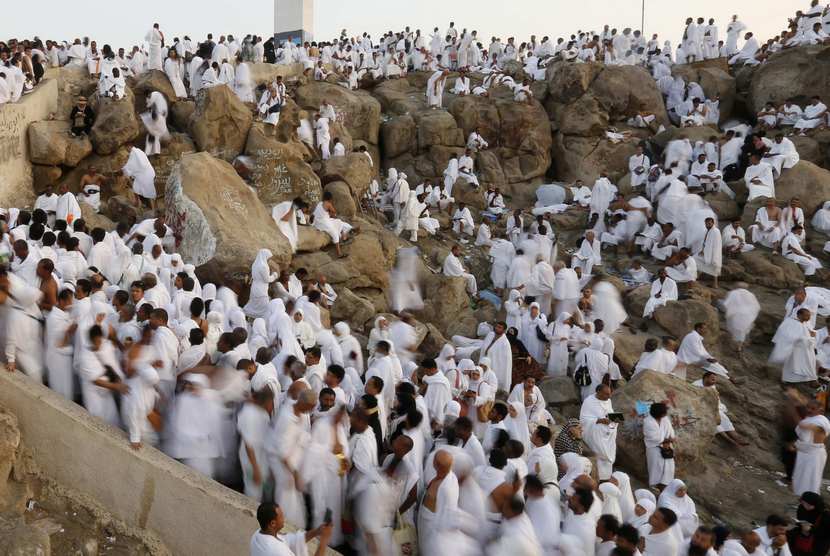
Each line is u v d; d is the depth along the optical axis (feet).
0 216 37.63
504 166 76.95
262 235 43.65
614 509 24.61
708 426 36.32
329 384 24.04
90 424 22.49
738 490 35.73
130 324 24.91
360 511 21.29
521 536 19.21
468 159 70.95
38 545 18.79
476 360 41.91
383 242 53.11
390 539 21.24
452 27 99.25
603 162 77.36
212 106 54.54
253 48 78.23
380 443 23.95
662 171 67.05
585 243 59.16
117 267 35.22
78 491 22.70
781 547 25.49
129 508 21.99
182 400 22.63
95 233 36.11
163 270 35.55
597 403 32.58
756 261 56.39
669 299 49.70
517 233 61.21
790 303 48.42
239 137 55.62
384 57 87.45
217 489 21.07
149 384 22.49
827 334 46.42
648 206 61.77
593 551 21.26
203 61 64.69
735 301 50.83
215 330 28.60
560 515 22.36
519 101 78.02
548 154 78.79
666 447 33.32
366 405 23.38
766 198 60.75
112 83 53.11
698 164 67.21
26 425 23.15
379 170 74.38
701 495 34.81
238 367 23.36
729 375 45.96
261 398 21.88
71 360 24.40
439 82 76.74
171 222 43.42
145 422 22.57
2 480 21.39
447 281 51.29
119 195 50.65
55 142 49.78
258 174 53.88
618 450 34.86
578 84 78.69
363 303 44.70
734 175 67.31
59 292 25.12
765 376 47.16
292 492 21.21
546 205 73.92
